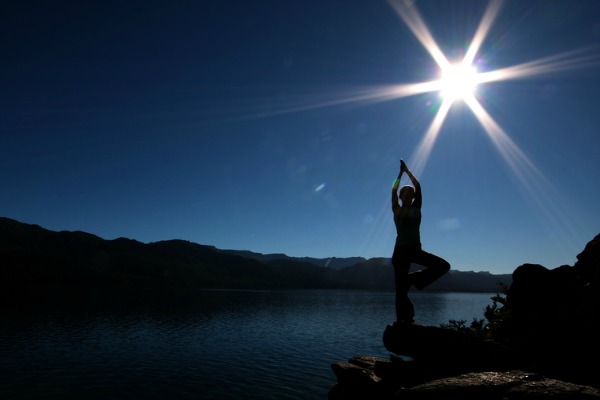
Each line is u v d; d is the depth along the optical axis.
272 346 70.88
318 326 106.12
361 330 97.94
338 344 74.06
